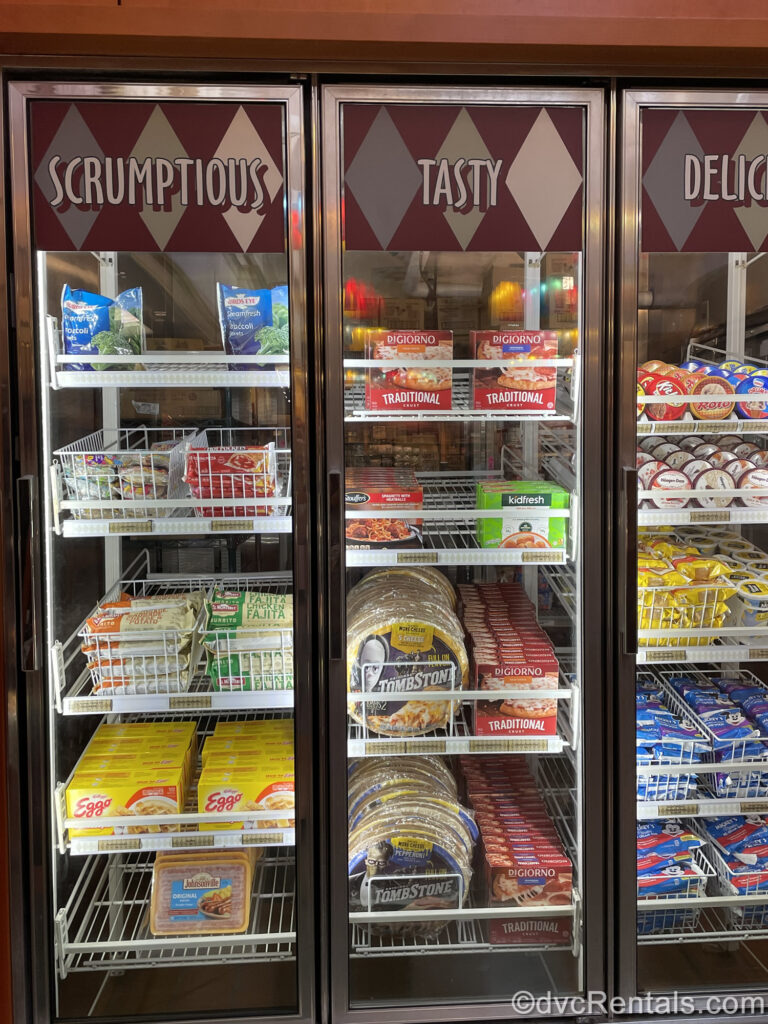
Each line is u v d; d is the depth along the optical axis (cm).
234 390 200
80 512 173
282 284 193
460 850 182
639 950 187
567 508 179
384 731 180
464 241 165
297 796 169
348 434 197
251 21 151
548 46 154
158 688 178
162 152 161
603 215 165
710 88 165
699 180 166
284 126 161
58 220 161
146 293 194
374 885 183
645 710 198
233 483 178
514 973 179
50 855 168
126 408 198
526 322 189
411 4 155
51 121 160
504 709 179
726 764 184
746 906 192
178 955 184
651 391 182
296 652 167
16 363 162
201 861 183
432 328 188
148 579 209
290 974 181
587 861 174
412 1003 172
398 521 177
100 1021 168
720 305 201
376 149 162
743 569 194
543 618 211
